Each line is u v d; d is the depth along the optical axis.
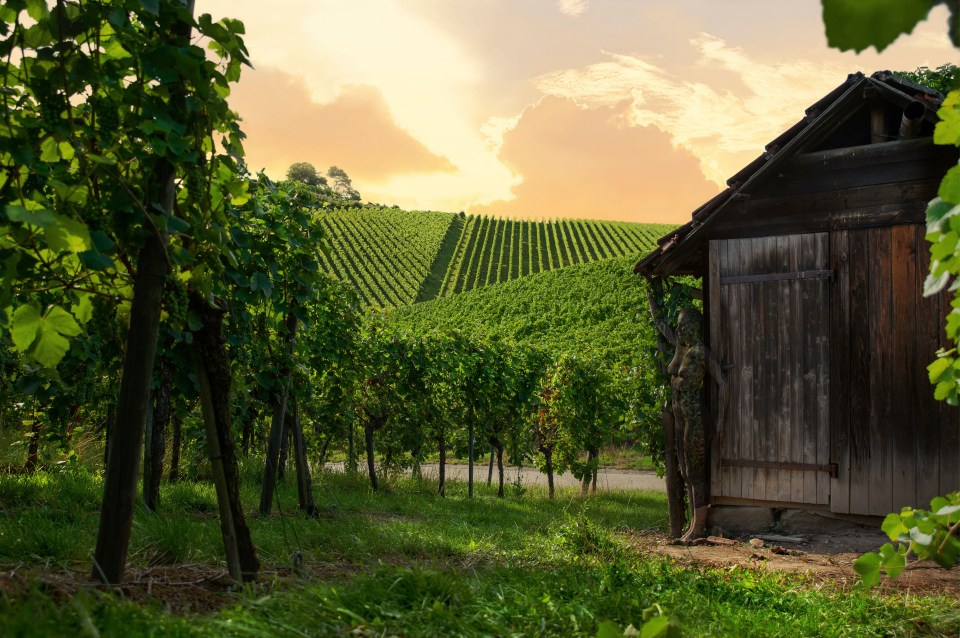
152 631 2.77
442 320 53.66
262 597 3.56
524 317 48.88
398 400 15.27
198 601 3.72
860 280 8.88
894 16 0.57
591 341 37.62
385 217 96.12
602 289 49.56
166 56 3.51
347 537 6.41
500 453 16.98
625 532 9.95
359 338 14.96
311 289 9.04
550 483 16.95
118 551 3.62
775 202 9.43
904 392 8.55
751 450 9.38
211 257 4.05
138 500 7.99
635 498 15.56
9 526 4.91
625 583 5.21
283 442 12.13
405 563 5.60
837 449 8.87
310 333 12.27
